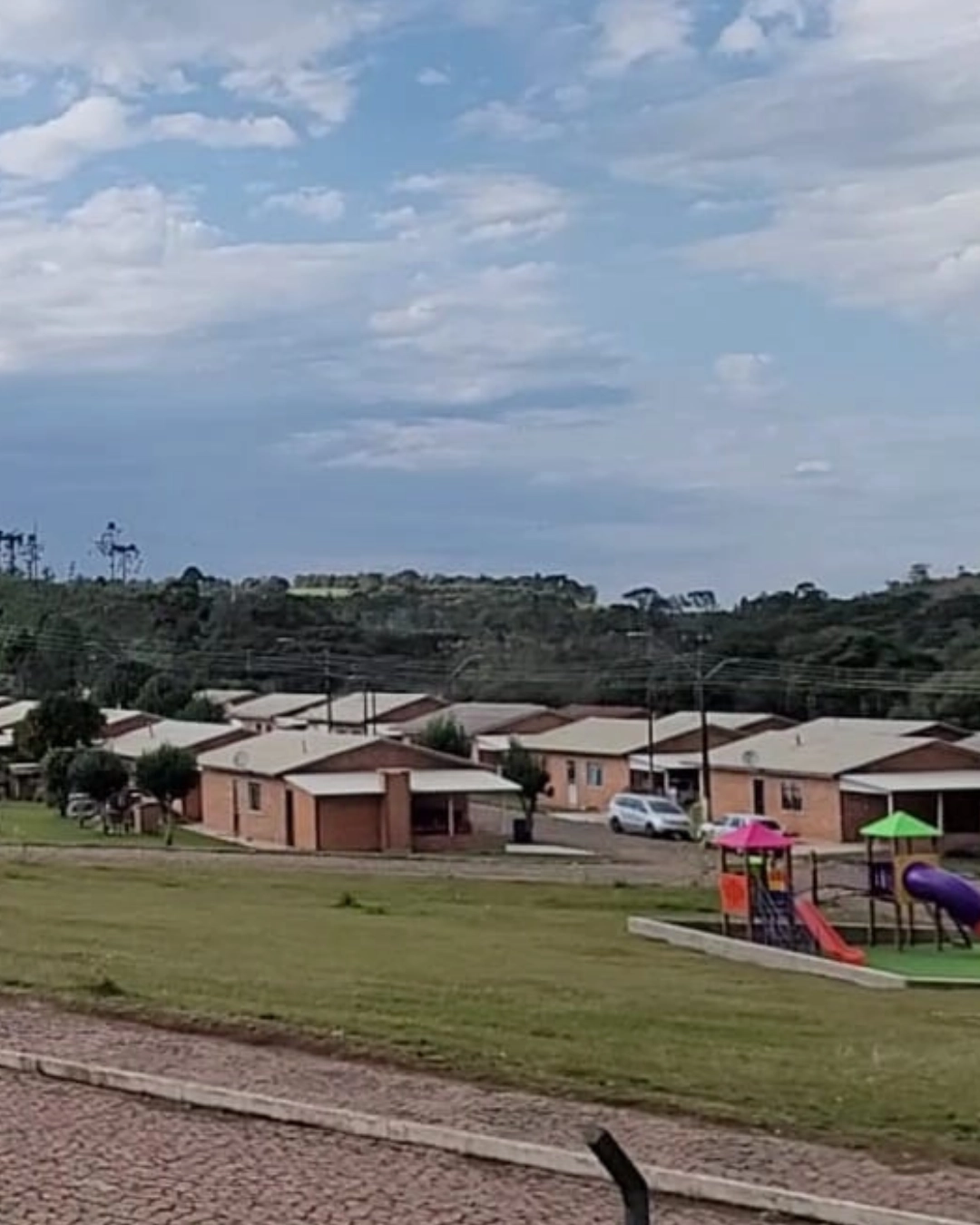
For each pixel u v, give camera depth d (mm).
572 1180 8422
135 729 71938
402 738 67375
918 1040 13969
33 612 110125
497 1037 11602
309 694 94062
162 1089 10156
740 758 60594
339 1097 9898
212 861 39781
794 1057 11688
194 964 16031
